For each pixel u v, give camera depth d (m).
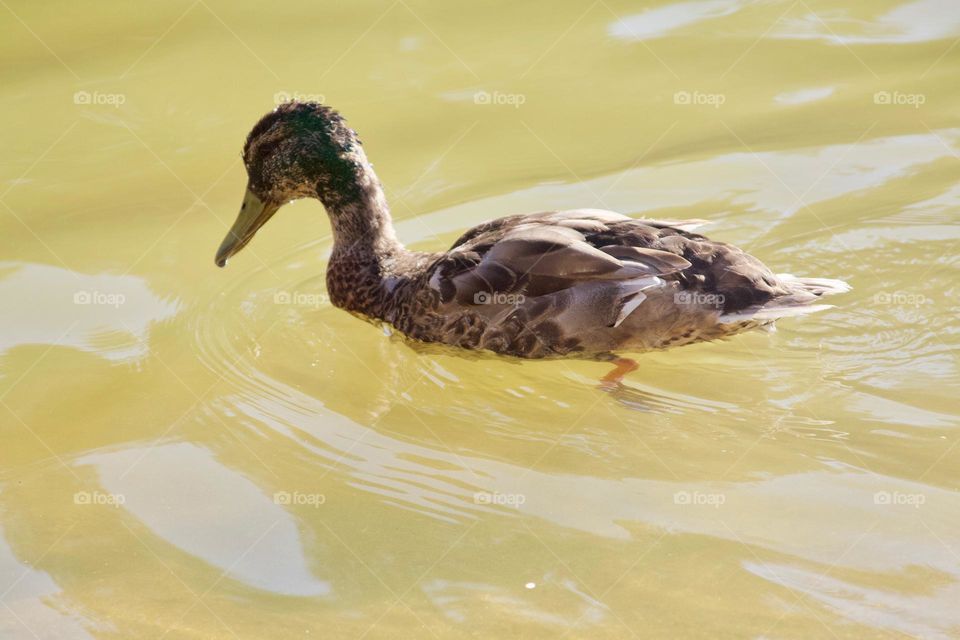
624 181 14.64
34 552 9.09
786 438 10.09
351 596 8.50
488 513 9.35
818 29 18.36
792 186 14.33
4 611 8.48
